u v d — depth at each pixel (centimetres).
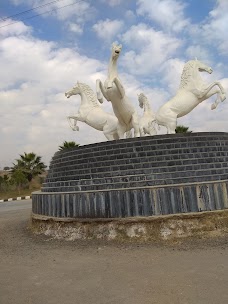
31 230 1094
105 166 1002
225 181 882
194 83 1362
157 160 963
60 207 968
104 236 869
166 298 471
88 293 513
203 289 495
